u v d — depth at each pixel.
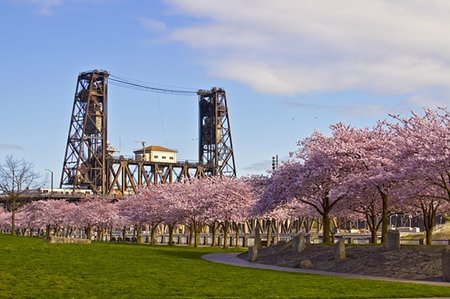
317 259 46.38
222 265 45.56
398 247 42.50
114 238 143.88
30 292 26.61
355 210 62.25
